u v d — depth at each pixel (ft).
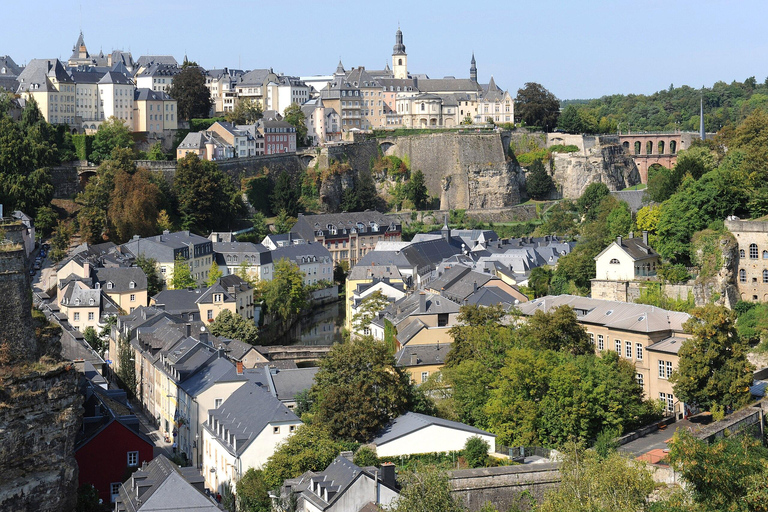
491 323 549.95
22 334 309.22
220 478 445.37
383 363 462.19
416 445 424.05
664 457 404.57
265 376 518.37
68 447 312.29
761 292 601.62
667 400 509.35
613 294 627.46
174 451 513.86
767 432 448.65
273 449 423.64
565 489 342.44
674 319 533.55
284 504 374.02
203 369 524.52
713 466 332.19
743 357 472.85
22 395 299.17
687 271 619.26
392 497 351.25
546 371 459.73
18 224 331.36
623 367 500.33
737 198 632.79
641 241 648.79
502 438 443.32
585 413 447.01
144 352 605.31
